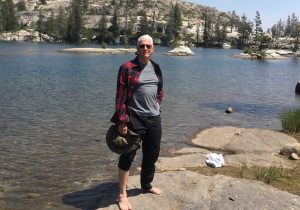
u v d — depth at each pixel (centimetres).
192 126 1677
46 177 959
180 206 704
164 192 750
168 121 1766
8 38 18238
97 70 4822
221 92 3081
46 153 1183
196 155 1077
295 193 777
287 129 1517
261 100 2708
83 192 855
